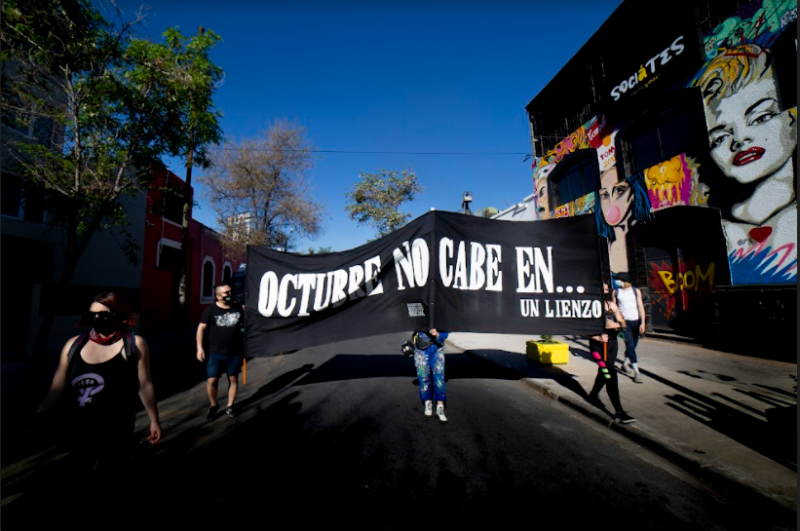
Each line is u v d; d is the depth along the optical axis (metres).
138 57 5.72
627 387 5.43
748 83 7.08
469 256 4.63
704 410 4.38
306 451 3.56
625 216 10.09
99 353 2.25
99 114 5.54
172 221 15.64
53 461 3.46
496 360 8.00
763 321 6.66
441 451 3.56
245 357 4.43
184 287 9.72
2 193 7.98
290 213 21.00
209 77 6.41
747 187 7.07
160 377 7.15
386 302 4.64
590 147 11.40
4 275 8.11
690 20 8.40
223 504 2.65
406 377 6.68
